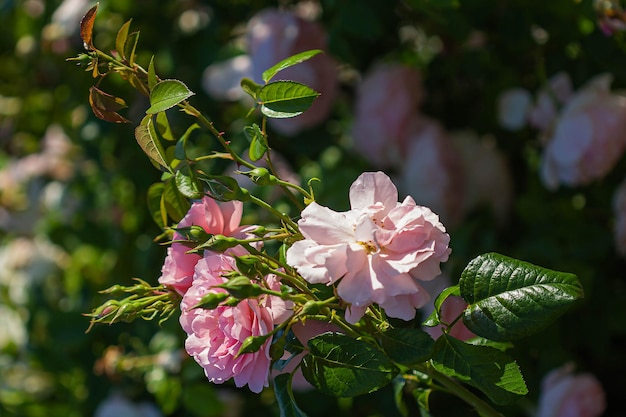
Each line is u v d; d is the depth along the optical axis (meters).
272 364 0.78
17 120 1.99
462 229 1.25
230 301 0.76
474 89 1.43
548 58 1.25
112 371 1.41
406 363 0.77
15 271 1.73
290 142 1.42
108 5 1.49
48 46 1.56
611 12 1.10
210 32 1.46
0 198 1.81
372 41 1.37
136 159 1.57
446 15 1.21
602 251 1.25
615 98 1.21
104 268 1.64
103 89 1.56
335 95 1.38
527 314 0.77
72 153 1.76
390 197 0.79
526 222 1.32
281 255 0.81
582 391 1.17
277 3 1.45
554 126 1.24
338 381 0.78
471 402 0.83
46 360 1.61
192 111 0.82
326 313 0.79
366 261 0.76
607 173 1.28
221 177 0.81
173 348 1.33
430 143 1.30
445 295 0.80
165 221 0.88
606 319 1.26
